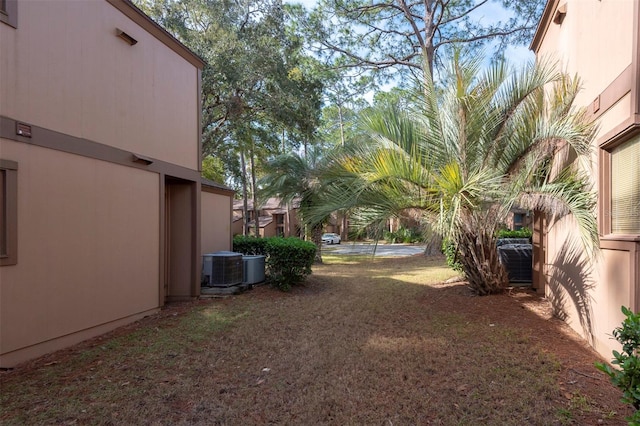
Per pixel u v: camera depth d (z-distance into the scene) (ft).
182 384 11.51
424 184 18.19
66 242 15.03
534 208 18.13
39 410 9.84
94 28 16.58
